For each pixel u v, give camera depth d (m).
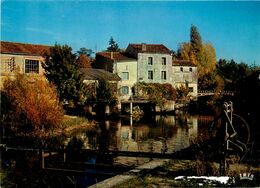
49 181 13.40
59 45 35.16
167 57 58.72
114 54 58.47
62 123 28.48
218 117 12.51
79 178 13.77
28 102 25.09
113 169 14.78
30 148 15.55
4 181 13.11
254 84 22.03
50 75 34.72
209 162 11.79
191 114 48.50
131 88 55.97
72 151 14.30
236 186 9.58
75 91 35.25
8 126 24.28
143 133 29.56
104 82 43.72
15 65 36.16
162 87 55.72
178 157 12.52
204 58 63.31
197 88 60.81
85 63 64.38
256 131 17.17
